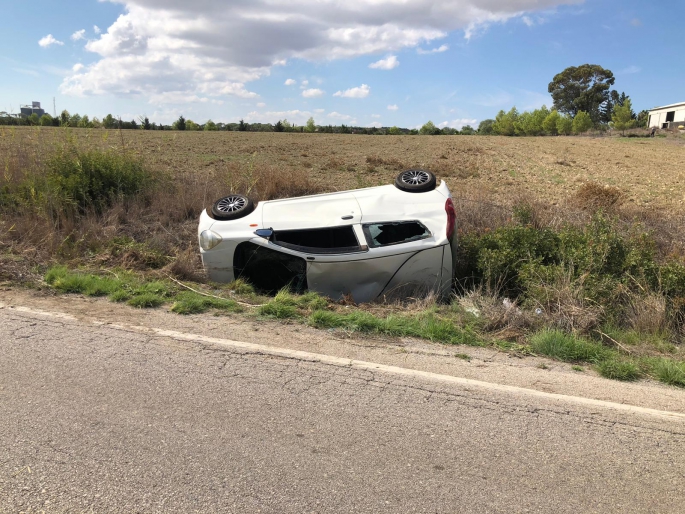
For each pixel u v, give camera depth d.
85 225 8.79
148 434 3.12
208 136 52.00
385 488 2.70
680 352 5.34
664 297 6.37
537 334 5.34
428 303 6.06
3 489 2.58
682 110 86.00
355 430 3.27
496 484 2.79
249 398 3.63
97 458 2.87
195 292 6.18
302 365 4.23
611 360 4.78
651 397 4.04
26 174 10.45
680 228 10.16
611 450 3.19
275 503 2.54
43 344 4.43
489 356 4.76
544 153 39.75
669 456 3.16
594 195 13.12
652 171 27.30
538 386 4.09
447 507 2.57
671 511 2.63
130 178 11.12
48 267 7.03
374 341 4.93
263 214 6.68
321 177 18.89
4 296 5.73
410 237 6.35
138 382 3.80
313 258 6.24
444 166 25.36
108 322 5.04
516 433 3.33
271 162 24.08
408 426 3.35
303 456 2.96
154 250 7.96
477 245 7.62
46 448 2.95
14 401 3.47
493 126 121.38
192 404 3.51
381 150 37.91
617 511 2.62
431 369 4.30
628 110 93.25
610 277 6.61
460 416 3.52
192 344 4.56
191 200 10.83
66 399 3.52
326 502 2.56
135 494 2.57
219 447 3.02
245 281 6.64
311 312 5.61
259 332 4.97
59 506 2.47
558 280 6.33
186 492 2.60
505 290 6.95
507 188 17.83
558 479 2.86
